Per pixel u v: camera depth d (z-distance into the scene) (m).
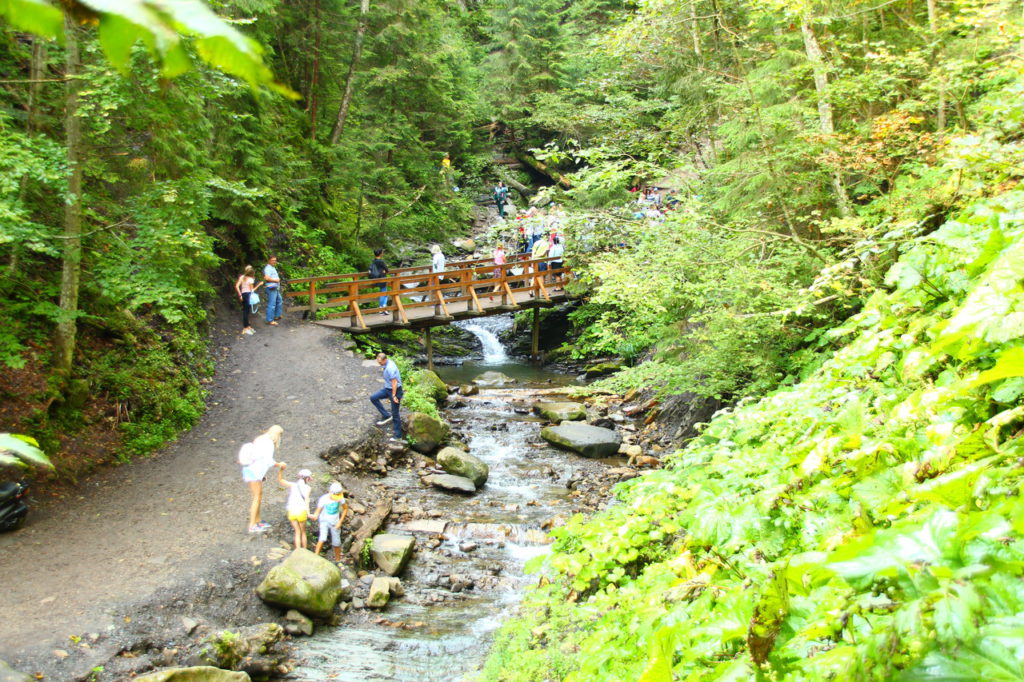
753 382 9.65
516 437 13.49
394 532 9.33
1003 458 1.56
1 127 8.28
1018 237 2.39
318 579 7.40
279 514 8.97
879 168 8.15
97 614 6.55
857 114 10.26
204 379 13.16
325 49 21.23
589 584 5.18
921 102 7.88
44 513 8.42
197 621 6.77
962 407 2.24
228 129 15.83
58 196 9.28
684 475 5.70
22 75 9.95
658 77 12.72
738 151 10.75
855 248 5.96
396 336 20.72
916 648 1.02
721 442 5.77
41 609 6.55
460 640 7.17
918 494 1.57
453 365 20.61
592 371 18.72
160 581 7.20
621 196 14.97
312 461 10.66
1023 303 1.81
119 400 10.84
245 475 8.38
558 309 22.83
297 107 21.31
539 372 19.67
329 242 21.27
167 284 9.40
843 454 2.62
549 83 30.88
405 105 23.78
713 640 2.14
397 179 22.59
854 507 2.46
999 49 7.61
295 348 15.14
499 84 31.02
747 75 10.66
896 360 3.61
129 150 10.68
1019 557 1.07
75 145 9.12
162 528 8.35
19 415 9.29
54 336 10.73
